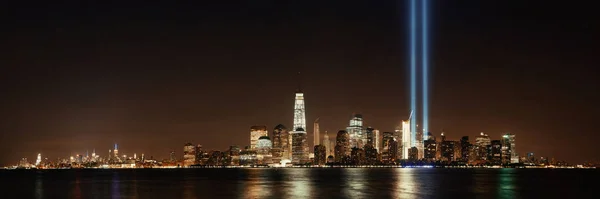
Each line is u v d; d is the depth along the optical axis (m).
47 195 170.75
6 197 165.88
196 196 160.50
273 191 181.38
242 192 176.88
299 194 166.62
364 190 184.50
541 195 165.00
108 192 179.75
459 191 179.62
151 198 153.50
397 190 183.88
